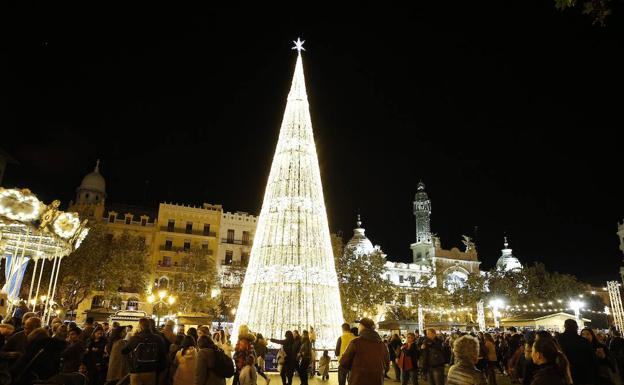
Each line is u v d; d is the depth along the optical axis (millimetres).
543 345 5590
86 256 41562
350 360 7785
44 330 8430
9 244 25656
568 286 61469
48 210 20062
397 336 21219
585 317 49438
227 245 62875
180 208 62719
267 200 22250
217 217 63938
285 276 20312
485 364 15648
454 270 78125
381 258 52406
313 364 19625
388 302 52906
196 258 54469
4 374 7535
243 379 10992
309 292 20391
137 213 63469
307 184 22188
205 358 8336
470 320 65812
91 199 65562
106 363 12836
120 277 45438
